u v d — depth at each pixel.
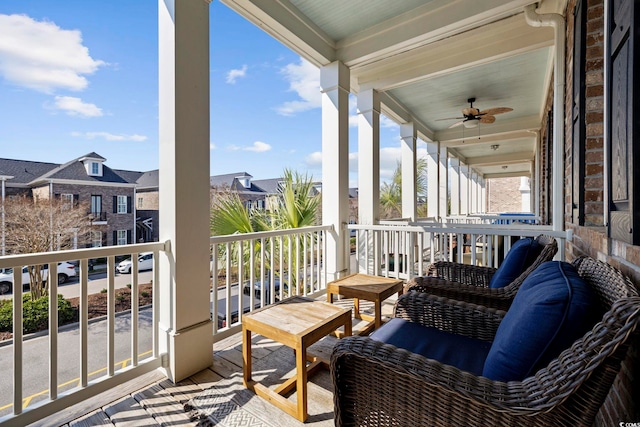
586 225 1.85
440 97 5.34
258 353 2.20
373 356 1.00
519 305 1.03
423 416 0.95
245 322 1.76
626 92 1.03
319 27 3.38
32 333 3.83
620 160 1.10
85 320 1.59
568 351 0.77
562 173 2.83
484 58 3.56
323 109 3.80
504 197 17.23
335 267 3.75
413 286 1.88
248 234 2.60
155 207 10.30
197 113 1.99
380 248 3.77
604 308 0.89
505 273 1.82
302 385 1.51
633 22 0.94
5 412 2.77
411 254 3.43
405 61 4.04
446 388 0.87
